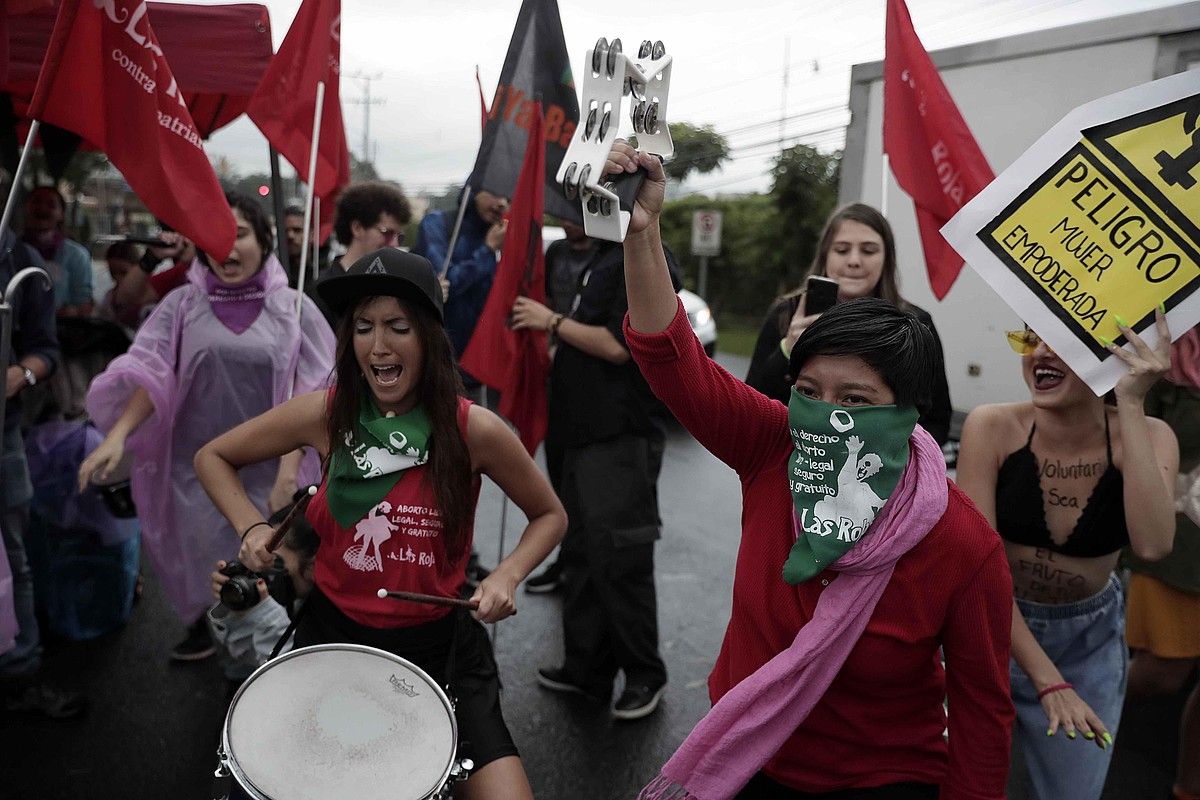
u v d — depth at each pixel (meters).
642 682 3.71
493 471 2.21
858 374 1.64
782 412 1.83
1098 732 2.11
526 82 3.57
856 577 1.66
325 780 1.75
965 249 2.22
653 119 1.54
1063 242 2.15
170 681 3.93
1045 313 2.16
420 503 2.10
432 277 2.11
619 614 3.62
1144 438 2.10
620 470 3.58
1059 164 2.15
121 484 3.47
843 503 1.65
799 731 1.78
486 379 3.53
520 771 2.08
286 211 5.51
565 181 1.38
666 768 1.75
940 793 1.83
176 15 4.09
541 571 5.47
